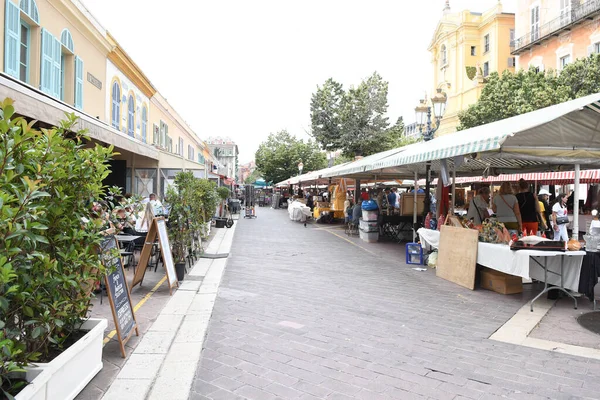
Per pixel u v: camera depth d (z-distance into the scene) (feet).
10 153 8.51
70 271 10.52
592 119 22.40
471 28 132.05
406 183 78.02
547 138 23.03
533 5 102.17
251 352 14.89
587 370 13.37
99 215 12.64
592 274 20.02
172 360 14.08
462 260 25.85
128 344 15.35
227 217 70.08
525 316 19.15
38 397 9.15
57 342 10.64
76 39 39.42
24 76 32.12
